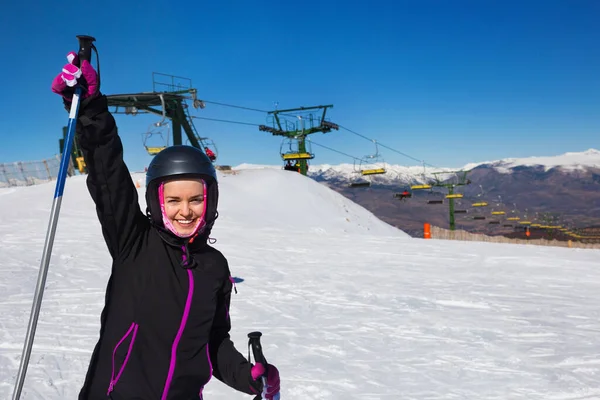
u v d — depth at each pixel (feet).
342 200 116.06
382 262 35.19
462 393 12.89
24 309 20.15
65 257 34.14
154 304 5.18
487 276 30.17
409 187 237.86
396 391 12.96
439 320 20.11
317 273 30.60
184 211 5.27
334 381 13.55
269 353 15.79
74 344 15.64
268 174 112.88
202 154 5.48
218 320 5.79
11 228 51.31
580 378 13.97
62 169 5.10
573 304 23.03
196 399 5.51
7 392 11.77
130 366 5.09
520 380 13.83
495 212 328.08
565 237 331.16
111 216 5.13
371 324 19.42
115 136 5.07
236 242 44.80
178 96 113.91
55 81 4.86
